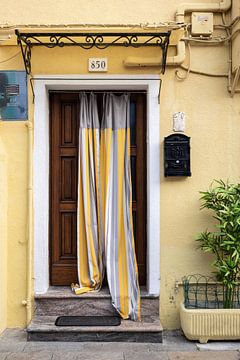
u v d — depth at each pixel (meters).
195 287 5.18
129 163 5.36
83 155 5.33
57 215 5.47
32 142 5.18
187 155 5.13
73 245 5.47
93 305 5.11
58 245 5.46
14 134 5.19
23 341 4.80
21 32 4.78
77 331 4.76
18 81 5.19
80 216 5.35
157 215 5.18
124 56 5.20
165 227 5.20
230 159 5.24
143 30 4.84
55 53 5.19
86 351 4.57
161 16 5.23
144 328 4.79
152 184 5.18
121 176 5.31
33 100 5.18
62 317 5.06
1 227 4.96
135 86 5.27
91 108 5.39
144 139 5.48
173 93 5.25
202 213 5.21
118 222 5.24
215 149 5.24
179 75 5.25
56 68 5.19
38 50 5.19
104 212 5.32
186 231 5.20
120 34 4.81
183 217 5.20
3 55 5.19
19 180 5.18
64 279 5.46
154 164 5.19
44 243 5.19
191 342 4.84
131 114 5.48
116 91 5.39
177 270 5.20
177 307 5.18
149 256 5.17
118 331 4.77
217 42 5.22
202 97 5.25
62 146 5.48
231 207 4.80
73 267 5.46
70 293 5.16
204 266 5.20
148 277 5.21
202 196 5.20
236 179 5.23
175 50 5.23
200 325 4.75
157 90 5.21
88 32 4.89
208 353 4.55
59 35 4.81
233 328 4.75
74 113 5.49
